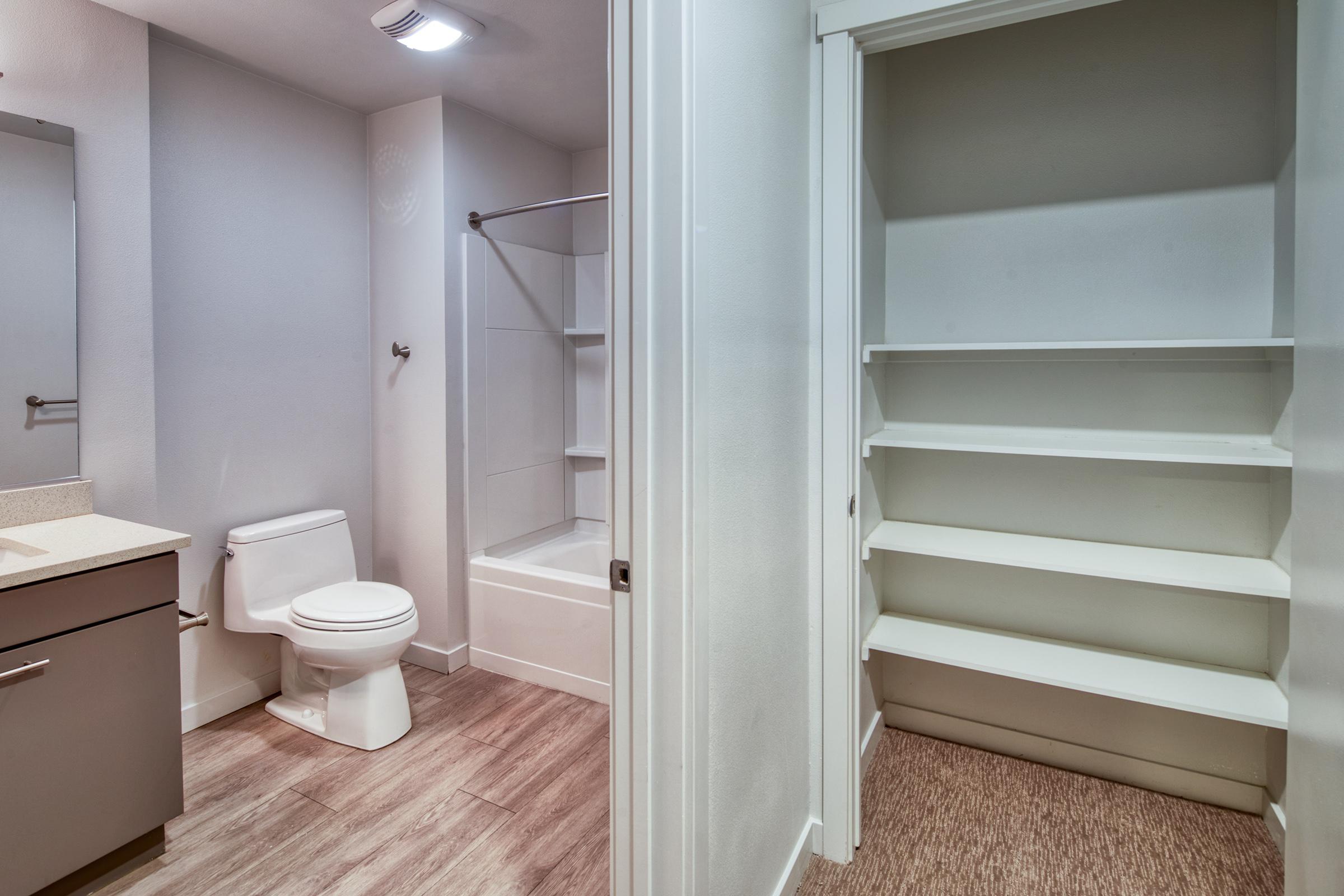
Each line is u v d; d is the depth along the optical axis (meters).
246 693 2.63
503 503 3.11
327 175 2.81
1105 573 1.80
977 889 1.72
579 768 2.24
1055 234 2.14
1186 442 1.99
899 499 2.40
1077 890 1.71
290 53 2.38
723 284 1.24
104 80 2.07
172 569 1.82
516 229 3.14
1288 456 1.66
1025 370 2.19
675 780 1.17
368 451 3.04
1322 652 1.31
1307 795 1.39
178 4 2.05
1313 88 1.38
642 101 1.11
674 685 1.16
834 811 1.82
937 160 2.29
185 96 2.34
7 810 1.53
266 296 2.61
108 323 2.10
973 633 2.22
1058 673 1.93
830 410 1.76
